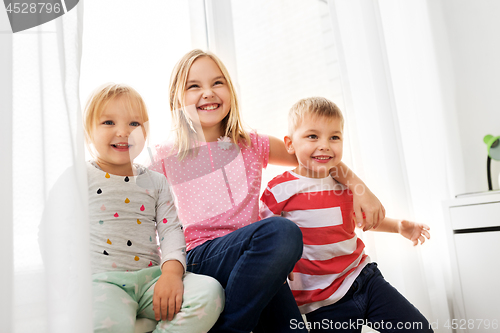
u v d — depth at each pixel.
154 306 0.74
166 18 1.11
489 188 1.60
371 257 1.31
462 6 1.79
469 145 1.75
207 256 0.89
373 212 1.13
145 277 0.82
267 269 0.77
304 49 1.33
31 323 0.63
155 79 1.07
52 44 0.70
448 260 1.48
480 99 1.73
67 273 0.64
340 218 1.09
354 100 1.36
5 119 0.66
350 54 1.39
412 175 1.48
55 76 0.69
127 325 0.70
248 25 1.27
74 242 0.65
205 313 0.73
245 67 1.24
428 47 1.74
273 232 0.79
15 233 0.64
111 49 1.01
